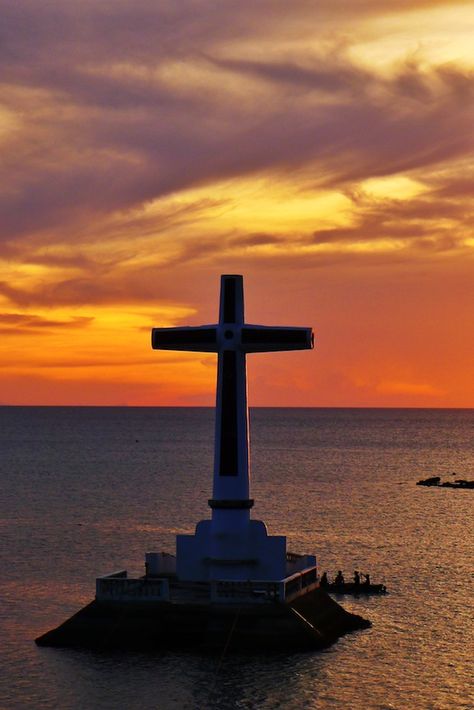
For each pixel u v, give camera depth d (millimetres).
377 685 60375
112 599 66375
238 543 69125
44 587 86000
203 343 69875
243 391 69688
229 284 69875
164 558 73188
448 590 87188
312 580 71812
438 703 58031
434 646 68562
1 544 112000
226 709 56094
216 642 64000
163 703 56844
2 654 64625
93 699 57344
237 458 69438
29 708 56188
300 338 68375
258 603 64875
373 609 79500
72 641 66000
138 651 64500
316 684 60031
